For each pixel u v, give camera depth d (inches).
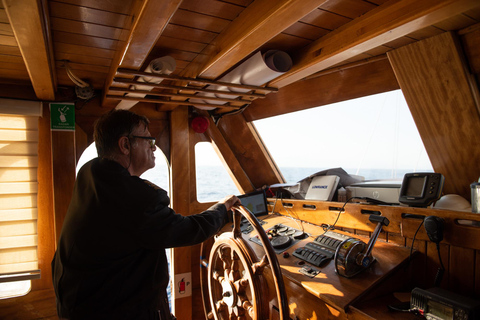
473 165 67.3
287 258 70.7
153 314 48.6
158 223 44.9
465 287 57.0
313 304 60.1
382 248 67.4
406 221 65.8
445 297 46.6
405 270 62.3
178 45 62.4
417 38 64.5
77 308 43.5
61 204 87.6
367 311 51.0
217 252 69.3
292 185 108.1
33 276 84.7
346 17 54.3
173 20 52.4
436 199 61.5
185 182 108.1
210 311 87.2
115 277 44.9
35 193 85.4
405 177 68.6
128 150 49.4
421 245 63.9
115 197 43.9
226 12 50.3
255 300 56.8
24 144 84.3
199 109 113.8
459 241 56.9
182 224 48.1
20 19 40.4
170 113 107.0
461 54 61.7
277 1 40.7
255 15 45.8
